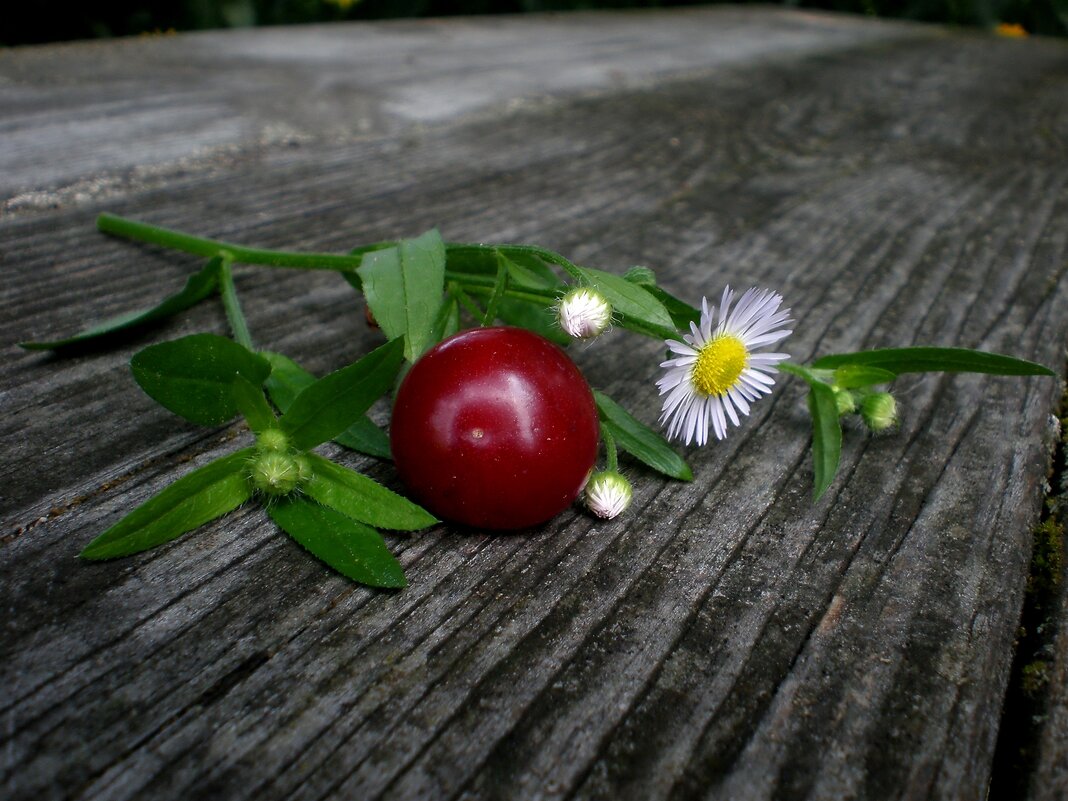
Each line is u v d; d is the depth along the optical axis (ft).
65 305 0.45
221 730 0.24
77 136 0.67
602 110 0.85
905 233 0.61
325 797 0.22
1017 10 1.52
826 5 1.66
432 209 0.60
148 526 0.28
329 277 0.50
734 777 0.24
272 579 0.29
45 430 0.36
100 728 0.24
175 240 0.48
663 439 0.35
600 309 0.31
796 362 0.45
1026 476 0.37
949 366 0.36
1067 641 0.28
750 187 0.69
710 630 0.28
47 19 1.22
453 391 0.29
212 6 1.30
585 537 0.32
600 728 0.25
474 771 0.23
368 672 0.26
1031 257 0.57
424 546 0.31
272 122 0.75
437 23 1.26
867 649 0.28
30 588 0.28
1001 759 0.26
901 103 0.94
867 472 0.36
